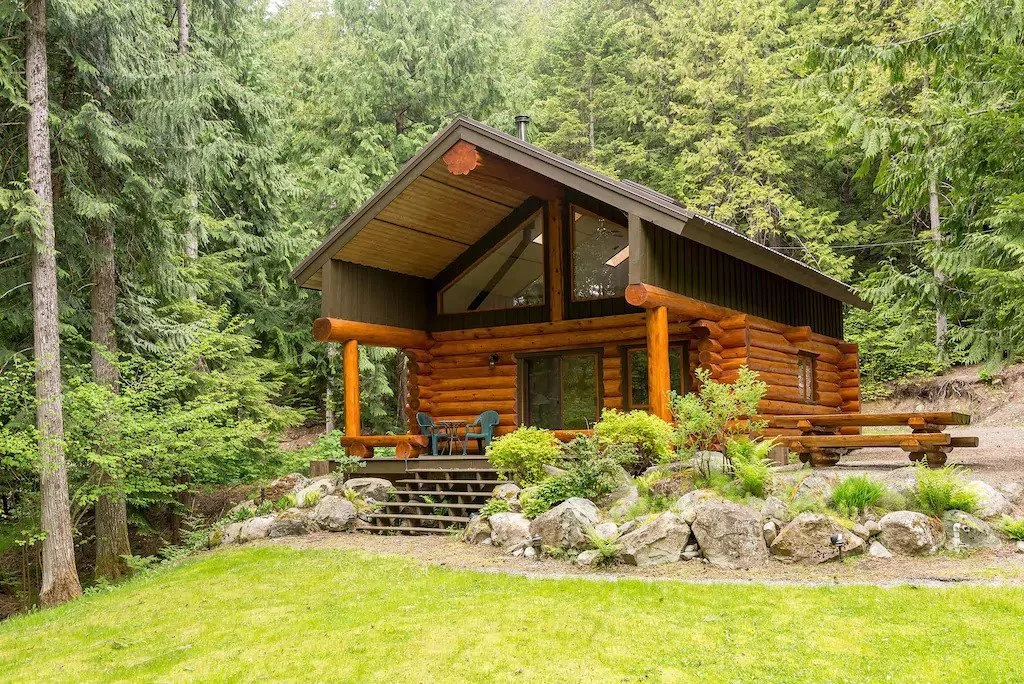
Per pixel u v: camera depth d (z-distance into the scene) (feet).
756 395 36.32
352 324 49.98
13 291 46.85
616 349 51.24
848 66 42.47
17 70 43.32
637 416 38.60
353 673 21.72
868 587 24.86
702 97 97.45
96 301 49.98
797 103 91.66
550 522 33.32
